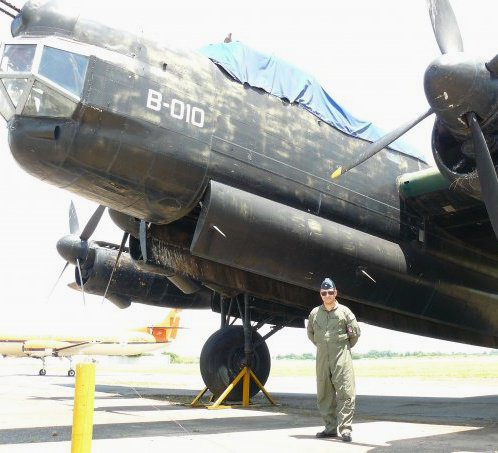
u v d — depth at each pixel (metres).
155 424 6.76
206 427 6.53
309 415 8.16
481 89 6.52
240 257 7.95
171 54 7.74
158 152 7.36
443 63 6.54
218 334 10.06
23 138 6.91
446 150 7.62
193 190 7.76
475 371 35.22
